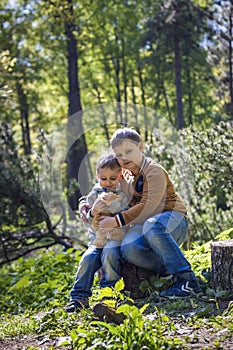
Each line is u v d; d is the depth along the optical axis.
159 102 34.59
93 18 27.75
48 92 30.88
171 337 3.93
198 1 27.94
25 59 26.83
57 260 8.70
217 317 4.33
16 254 13.19
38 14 23.58
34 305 6.99
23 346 4.39
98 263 5.59
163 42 27.95
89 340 3.96
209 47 26.75
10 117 26.70
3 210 11.98
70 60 26.66
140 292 5.55
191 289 5.14
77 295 5.43
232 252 5.14
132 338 3.73
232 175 9.44
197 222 10.23
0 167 11.89
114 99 34.25
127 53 31.50
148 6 30.91
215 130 9.50
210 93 32.69
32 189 11.83
